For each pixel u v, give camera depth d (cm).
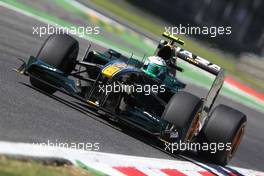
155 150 2934
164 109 3136
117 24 8825
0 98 2591
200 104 2962
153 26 10925
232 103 7112
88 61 3325
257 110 7388
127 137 2936
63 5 8256
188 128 2906
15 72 3350
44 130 2392
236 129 3181
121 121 2938
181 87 3412
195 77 6762
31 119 2472
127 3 11588
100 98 2930
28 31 5531
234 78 9238
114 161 2372
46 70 3008
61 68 3067
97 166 2208
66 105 3047
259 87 9494
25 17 6300
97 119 3038
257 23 11800
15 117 2397
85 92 3092
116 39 7969
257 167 3872
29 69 3044
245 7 11888
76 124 2725
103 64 3300
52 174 1897
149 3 11712
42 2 7794
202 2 11819
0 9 6081
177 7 11838
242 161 3847
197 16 11762
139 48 8188
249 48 11238
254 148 4594
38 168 1898
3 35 4700
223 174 3092
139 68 3316
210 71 3444
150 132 2909
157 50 3478
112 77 2925
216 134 3191
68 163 2100
